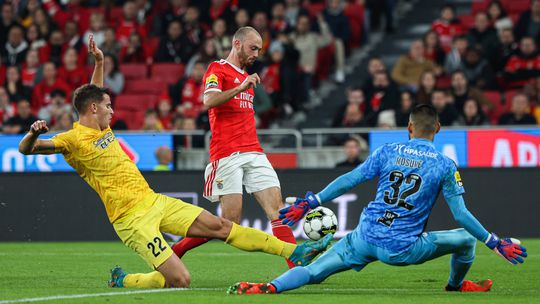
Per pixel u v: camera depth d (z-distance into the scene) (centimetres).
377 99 3825
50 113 4028
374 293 1620
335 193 1554
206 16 4662
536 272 2064
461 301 1464
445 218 3105
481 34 4222
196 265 2278
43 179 3231
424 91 3688
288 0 4712
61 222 3212
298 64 4247
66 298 1495
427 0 5228
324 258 1549
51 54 4572
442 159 1527
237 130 1981
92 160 1689
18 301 1459
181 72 4384
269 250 1728
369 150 3322
